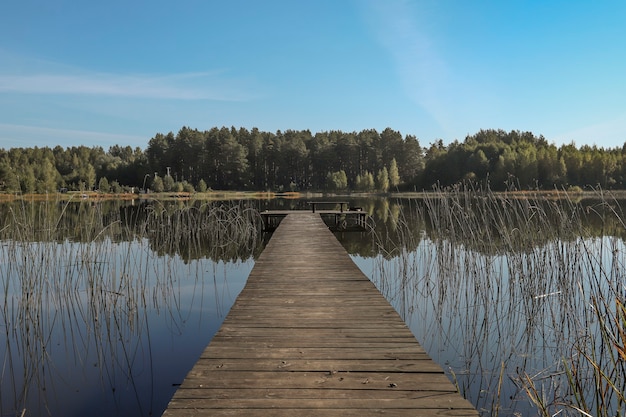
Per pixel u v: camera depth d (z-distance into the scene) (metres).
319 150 62.50
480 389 3.33
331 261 6.40
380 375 2.50
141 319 5.21
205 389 2.31
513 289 5.76
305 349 2.90
